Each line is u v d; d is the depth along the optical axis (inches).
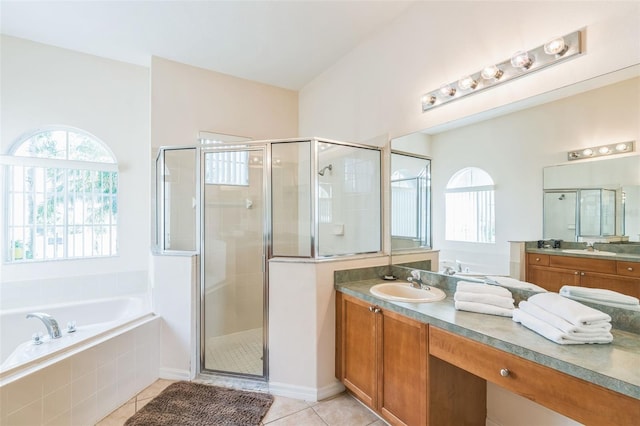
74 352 70.6
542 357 42.2
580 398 38.7
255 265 119.0
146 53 115.4
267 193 102.5
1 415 56.8
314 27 99.0
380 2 87.7
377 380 72.8
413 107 90.0
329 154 102.2
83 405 71.6
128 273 127.3
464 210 78.4
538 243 63.8
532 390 43.7
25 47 110.4
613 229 52.4
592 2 53.3
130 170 128.3
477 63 72.6
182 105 119.8
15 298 109.1
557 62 58.0
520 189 66.6
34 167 114.8
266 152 104.3
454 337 54.9
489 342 48.9
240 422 74.5
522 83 64.4
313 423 74.9
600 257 54.1
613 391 35.8
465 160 77.5
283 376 87.6
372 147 102.7
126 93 127.3
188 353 95.6
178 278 97.1
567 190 58.7
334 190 102.0
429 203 87.0
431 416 60.5
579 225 57.2
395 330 68.1
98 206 126.2
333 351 88.0
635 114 49.4
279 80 135.6
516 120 66.5
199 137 122.4
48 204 117.8
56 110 115.7
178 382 93.6
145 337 91.0
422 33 86.5
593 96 54.4
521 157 66.0
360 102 109.5
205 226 114.0
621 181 51.3
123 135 127.1
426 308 64.6
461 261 79.6
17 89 110.0
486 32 70.5
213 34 102.3
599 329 45.6
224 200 117.4
